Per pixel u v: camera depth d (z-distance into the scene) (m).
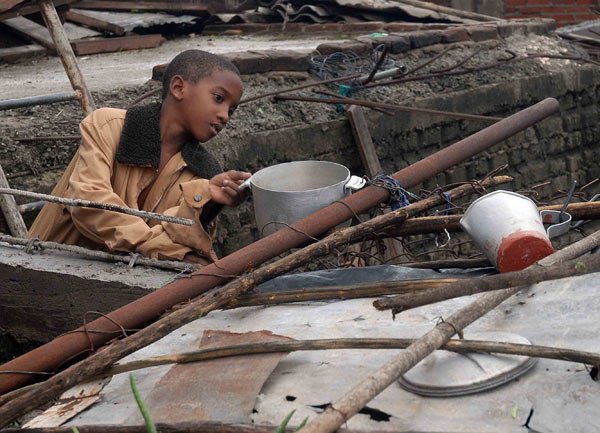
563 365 2.96
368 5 14.54
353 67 10.18
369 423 2.79
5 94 9.21
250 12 15.78
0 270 4.94
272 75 9.59
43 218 5.30
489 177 4.88
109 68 10.99
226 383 3.06
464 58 11.40
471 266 4.13
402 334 3.33
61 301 4.79
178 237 4.79
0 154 7.15
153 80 9.24
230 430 2.79
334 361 3.18
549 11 17.45
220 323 3.69
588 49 13.53
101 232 4.87
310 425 2.54
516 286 3.05
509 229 3.77
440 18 14.29
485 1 17.31
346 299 3.76
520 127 5.30
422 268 4.18
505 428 2.70
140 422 2.97
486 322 3.35
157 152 5.12
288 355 3.28
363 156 9.17
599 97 12.70
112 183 5.14
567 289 3.46
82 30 13.12
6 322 5.02
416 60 11.02
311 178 4.89
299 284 4.01
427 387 2.87
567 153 12.23
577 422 2.69
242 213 8.38
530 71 11.70
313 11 14.76
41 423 3.14
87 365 3.28
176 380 3.17
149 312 3.86
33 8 11.65
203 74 5.09
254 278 3.76
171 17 14.29
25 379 3.64
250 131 8.54
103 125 5.14
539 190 11.66
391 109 9.27
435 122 10.25
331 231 4.50
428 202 4.44
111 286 4.58
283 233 4.23
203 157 5.29
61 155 7.43
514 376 2.90
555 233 4.21
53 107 8.21
